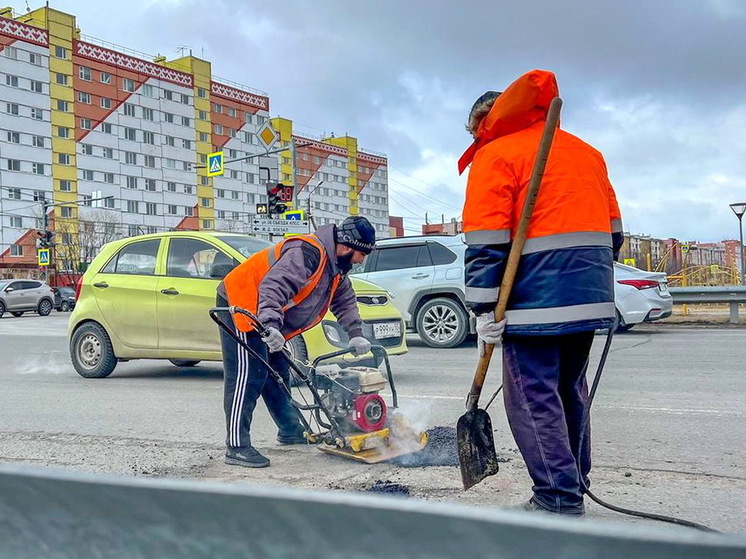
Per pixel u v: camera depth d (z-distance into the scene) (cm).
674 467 405
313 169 10069
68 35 6912
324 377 445
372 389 434
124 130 7431
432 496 359
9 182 6438
